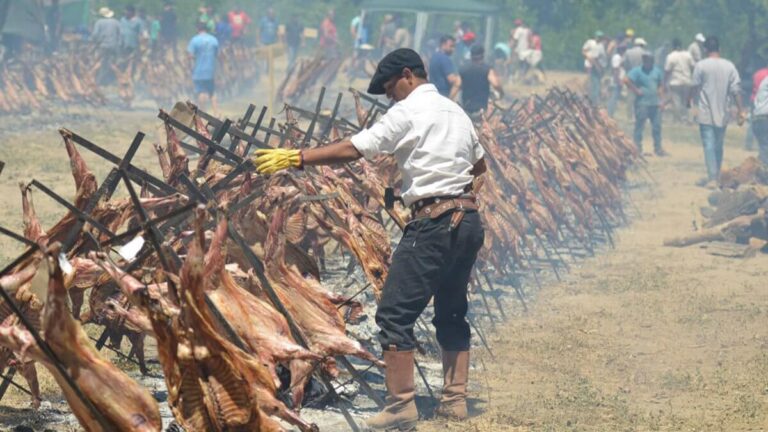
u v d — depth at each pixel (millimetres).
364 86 54219
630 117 48125
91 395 6969
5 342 6969
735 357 13828
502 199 17328
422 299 10594
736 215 22953
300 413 10734
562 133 22141
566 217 22734
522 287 18000
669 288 18109
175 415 7496
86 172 9820
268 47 32562
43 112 40156
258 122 14562
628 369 13258
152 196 11484
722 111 30234
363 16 54469
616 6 73500
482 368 13141
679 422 11039
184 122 13094
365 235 11516
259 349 8797
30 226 9297
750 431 10781
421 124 10375
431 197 10453
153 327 7352
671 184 30844
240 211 10945
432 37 50750
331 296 10172
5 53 42000
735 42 63781
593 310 16453
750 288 18266
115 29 46906
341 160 10172
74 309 10117
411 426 10617
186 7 73375
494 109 22438
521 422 11031
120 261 10039
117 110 44812
